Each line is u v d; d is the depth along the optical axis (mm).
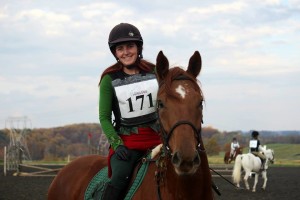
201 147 3715
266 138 91250
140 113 4395
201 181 3775
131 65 4527
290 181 23922
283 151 75188
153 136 4445
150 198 4043
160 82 3961
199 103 3691
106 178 4562
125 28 4496
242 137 60812
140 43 4586
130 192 4188
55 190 5375
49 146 63938
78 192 5008
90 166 5203
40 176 25094
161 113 3760
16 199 14820
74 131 69062
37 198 15117
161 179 3961
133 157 4352
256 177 19234
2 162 49594
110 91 4473
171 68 3949
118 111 4480
